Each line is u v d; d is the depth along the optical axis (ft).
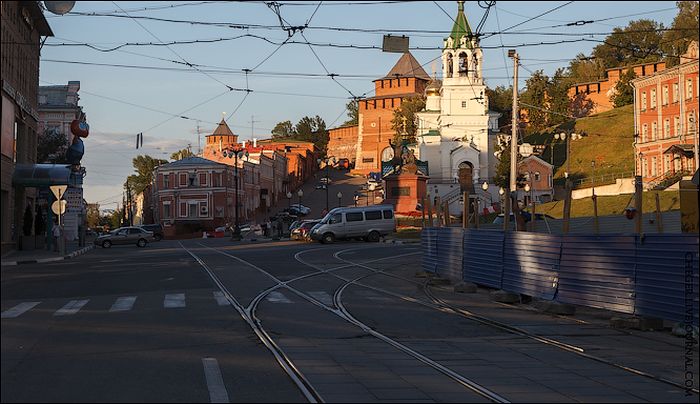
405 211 247.50
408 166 255.70
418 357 40.24
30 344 41.22
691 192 59.41
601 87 392.47
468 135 349.20
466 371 36.50
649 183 211.82
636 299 50.93
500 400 29.96
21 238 157.17
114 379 32.19
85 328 47.75
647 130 239.30
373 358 39.65
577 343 45.73
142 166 517.55
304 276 93.91
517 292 68.64
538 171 279.08
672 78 224.12
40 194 167.22
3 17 129.80
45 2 58.44
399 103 465.47
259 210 379.14
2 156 132.87
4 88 131.23
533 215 81.20
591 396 31.14
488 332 51.13
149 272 97.14
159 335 45.21
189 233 322.55
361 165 477.36
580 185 266.16
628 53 390.63
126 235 202.18
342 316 57.57
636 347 44.27
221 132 513.86
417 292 78.95
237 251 155.12
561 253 60.80
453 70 350.43
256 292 73.61
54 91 283.79
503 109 422.82
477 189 315.58
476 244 79.87
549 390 32.24
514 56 118.52
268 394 30.04
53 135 244.83
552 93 376.68
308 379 33.40
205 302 63.82
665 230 116.26
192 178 332.80
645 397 30.99
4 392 29.45
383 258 129.80
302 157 469.98
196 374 33.63
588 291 56.59
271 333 47.47
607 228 130.93
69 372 33.58
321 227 185.88
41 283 80.89
